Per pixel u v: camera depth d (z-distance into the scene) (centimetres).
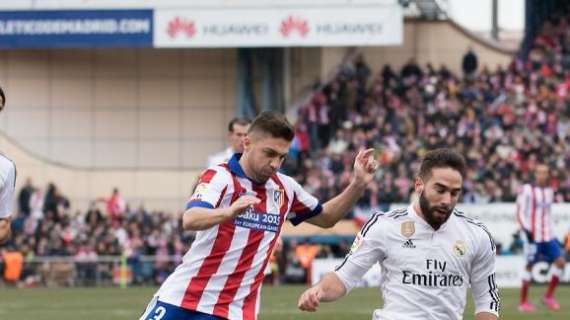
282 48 5194
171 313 1269
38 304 3203
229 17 4831
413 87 5194
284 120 1235
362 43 4784
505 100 5147
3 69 5222
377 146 4844
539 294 3609
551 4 5844
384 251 1220
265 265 1287
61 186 5134
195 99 5288
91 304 3188
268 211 1277
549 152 4762
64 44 4909
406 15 5556
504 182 4491
